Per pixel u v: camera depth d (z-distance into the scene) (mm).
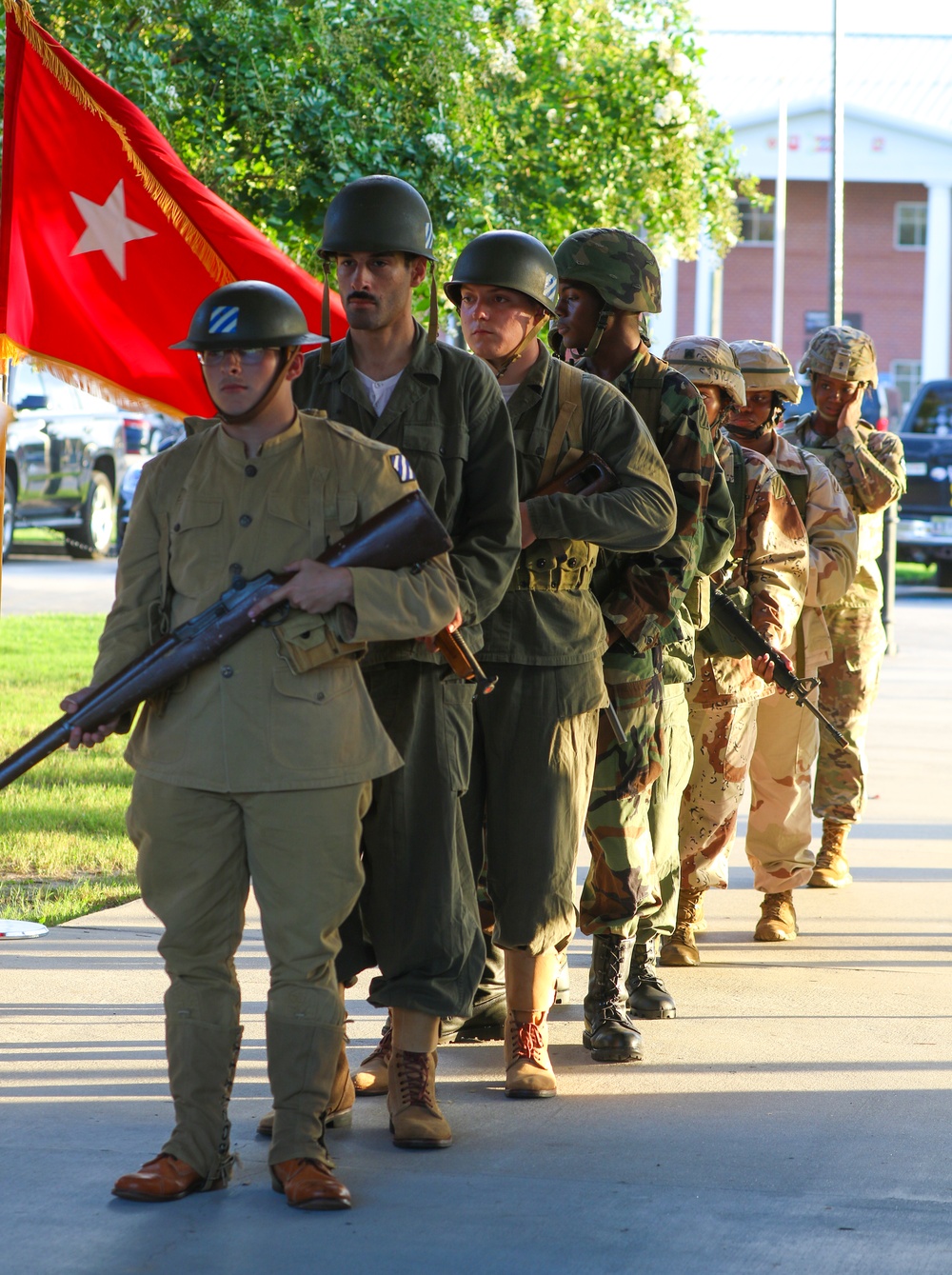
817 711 9211
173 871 5789
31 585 28891
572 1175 6098
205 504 5801
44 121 9281
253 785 5637
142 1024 7770
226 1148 5953
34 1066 7168
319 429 5914
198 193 9391
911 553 34875
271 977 5871
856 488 11109
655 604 7594
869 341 11430
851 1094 7062
